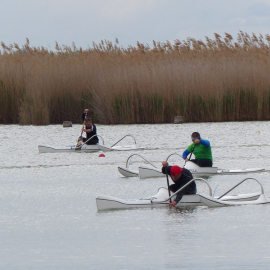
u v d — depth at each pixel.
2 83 123.62
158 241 34.94
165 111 117.88
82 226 39.19
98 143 84.44
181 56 129.00
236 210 43.44
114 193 51.16
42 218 41.84
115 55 131.75
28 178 60.59
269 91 118.06
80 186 55.22
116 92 117.38
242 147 84.06
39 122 120.38
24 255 32.78
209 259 31.20
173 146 86.69
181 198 44.78
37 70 123.31
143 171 59.88
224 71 118.38
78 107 123.19
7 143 92.62
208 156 61.16
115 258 31.84
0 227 39.34
